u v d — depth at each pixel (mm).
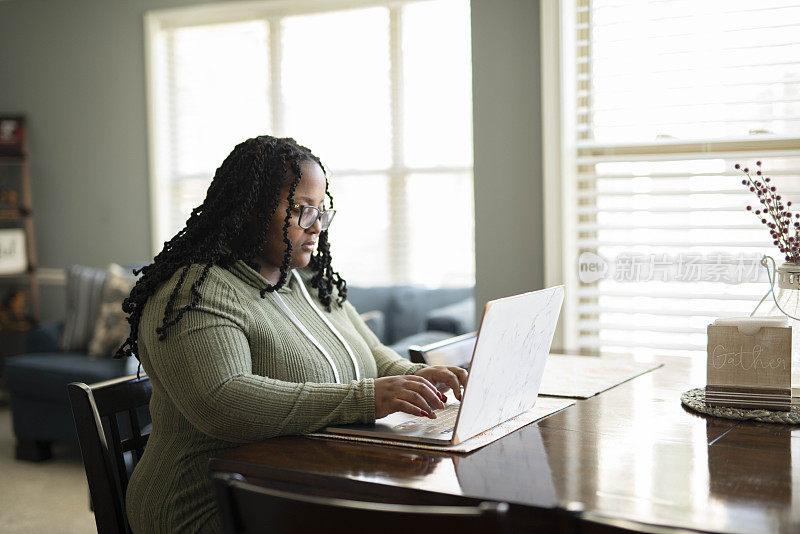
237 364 1362
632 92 2715
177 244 1535
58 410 3619
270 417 1334
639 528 818
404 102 4262
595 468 1137
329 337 1596
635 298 2783
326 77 4375
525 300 1273
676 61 2646
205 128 4578
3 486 3402
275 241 1552
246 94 4500
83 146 4754
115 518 1425
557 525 978
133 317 1487
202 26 4500
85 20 4680
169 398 1452
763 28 2508
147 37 4523
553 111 2773
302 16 4371
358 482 1109
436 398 1353
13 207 4855
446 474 1124
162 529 1389
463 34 4109
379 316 3531
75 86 4742
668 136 2684
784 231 1576
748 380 1456
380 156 4340
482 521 855
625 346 2787
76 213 4812
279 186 1530
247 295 1478
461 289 4098
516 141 2869
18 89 4902
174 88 4613
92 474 1431
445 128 4195
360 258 4441
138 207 4637
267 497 963
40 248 4945
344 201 4438
